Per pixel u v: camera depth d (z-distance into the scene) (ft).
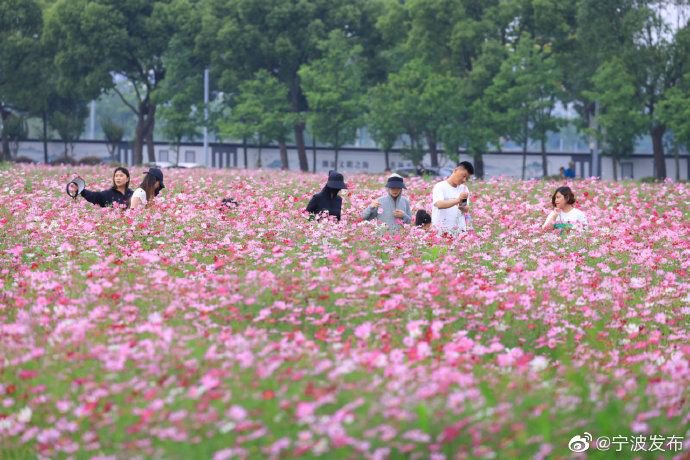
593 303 70.49
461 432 40.83
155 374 46.34
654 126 442.50
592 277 78.33
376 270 74.54
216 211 109.81
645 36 418.92
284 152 515.09
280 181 183.52
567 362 54.19
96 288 62.03
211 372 45.01
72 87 508.53
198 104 498.69
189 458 39.73
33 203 117.60
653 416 44.19
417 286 65.10
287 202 129.80
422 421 40.50
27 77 521.24
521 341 61.26
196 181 173.37
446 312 63.05
